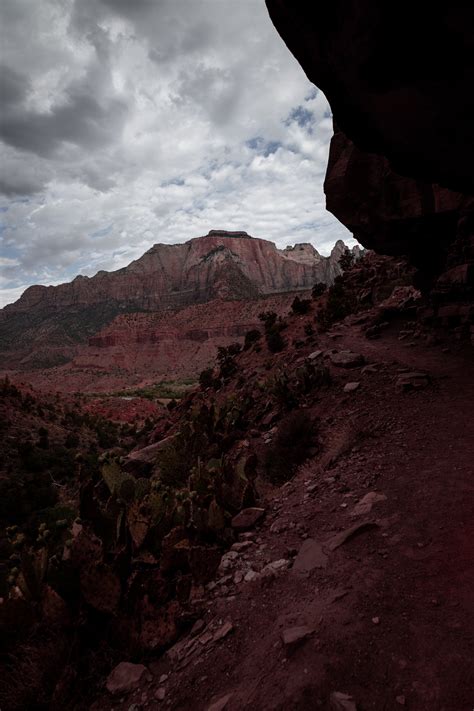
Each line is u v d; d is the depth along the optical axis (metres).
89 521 4.31
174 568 4.47
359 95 7.46
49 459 36.81
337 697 2.55
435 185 18.06
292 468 9.14
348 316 30.00
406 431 8.52
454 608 3.20
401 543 4.37
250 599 4.11
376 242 22.11
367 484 6.33
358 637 3.09
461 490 5.33
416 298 26.64
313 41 7.18
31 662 3.38
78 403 84.38
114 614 3.57
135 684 3.30
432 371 13.08
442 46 5.43
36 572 3.79
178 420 30.20
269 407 15.24
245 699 2.79
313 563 4.42
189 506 5.46
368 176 19.45
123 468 17.27
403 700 2.48
